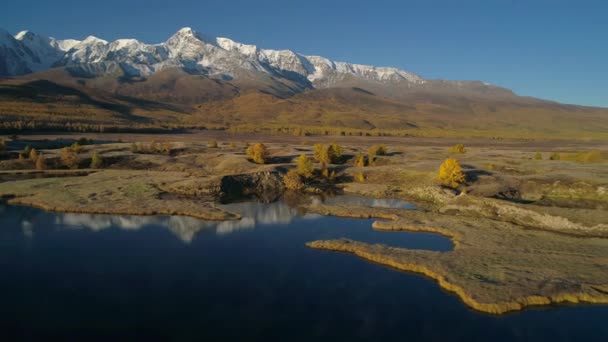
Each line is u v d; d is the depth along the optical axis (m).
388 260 46.25
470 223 62.66
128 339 30.50
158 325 32.53
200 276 42.28
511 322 33.56
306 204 79.62
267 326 32.75
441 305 36.38
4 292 37.75
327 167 112.31
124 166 114.12
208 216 66.56
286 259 47.66
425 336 31.53
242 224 63.47
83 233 56.62
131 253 48.78
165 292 38.34
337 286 40.28
